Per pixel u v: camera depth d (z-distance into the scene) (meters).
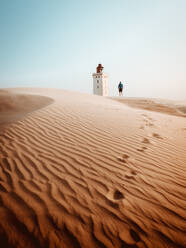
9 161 2.71
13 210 1.70
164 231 1.52
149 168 2.67
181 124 6.11
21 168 2.52
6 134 3.88
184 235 1.48
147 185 2.21
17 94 11.05
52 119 5.04
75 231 1.50
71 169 2.54
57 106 6.70
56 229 1.50
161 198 1.96
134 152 3.25
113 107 8.16
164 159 3.03
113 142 3.68
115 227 1.55
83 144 3.49
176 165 2.83
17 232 1.46
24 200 1.85
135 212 1.74
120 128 4.65
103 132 4.25
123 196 1.98
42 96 10.34
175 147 3.67
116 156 3.04
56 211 1.71
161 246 1.38
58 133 4.03
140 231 1.51
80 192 2.03
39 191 2.01
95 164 2.71
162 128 5.14
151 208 1.80
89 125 4.70
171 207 1.82
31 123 4.64
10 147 3.23
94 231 1.50
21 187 2.07
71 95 12.73
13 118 5.57
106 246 1.38
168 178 2.40
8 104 8.50
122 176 2.40
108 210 1.75
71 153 3.08
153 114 7.69
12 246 1.34
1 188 2.04
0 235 1.43
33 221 1.57
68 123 4.76
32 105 8.34
